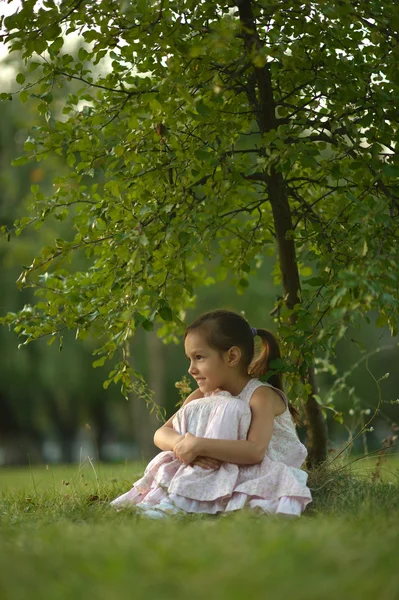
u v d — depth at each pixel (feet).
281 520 11.71
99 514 13.41
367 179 15.69
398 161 15.49
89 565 7.24
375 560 7.20
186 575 6.79
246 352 15.88
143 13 15.21
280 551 7.47
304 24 15.72
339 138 15.81
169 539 8.53
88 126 17.04
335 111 16.12
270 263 58.59
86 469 25.70
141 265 16.34
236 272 20.83
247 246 20.15
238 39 16.51
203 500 14.12
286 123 17.19
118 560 7.22
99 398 73.77
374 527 10.00
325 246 16.48
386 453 18.88
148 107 16.34
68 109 17.29
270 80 17.26
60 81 16.67
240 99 17.81
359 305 12.66
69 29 15.49
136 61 16.34
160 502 14.17
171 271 17.52
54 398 73.20
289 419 15.81
